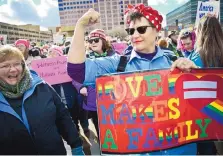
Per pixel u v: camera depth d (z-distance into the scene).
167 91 1.95
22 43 5.05
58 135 2.36
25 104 2.23
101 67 2.14
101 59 2.20
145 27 2.07
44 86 2.39
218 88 2.01
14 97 2.21
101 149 2.00
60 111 2.49
